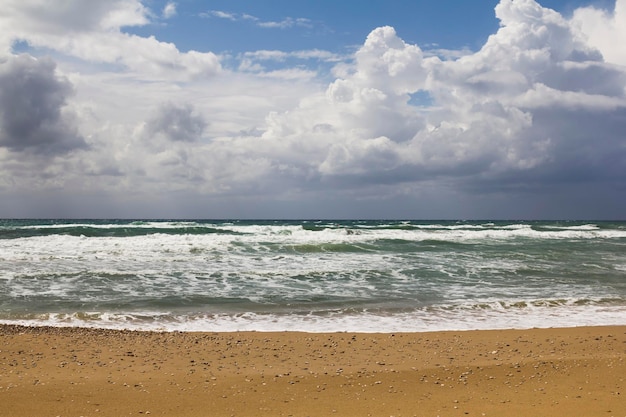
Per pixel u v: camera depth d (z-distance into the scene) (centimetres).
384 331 1135
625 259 2527
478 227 5719
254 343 1009
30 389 693
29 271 1881
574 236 4159
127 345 979
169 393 695
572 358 875
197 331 1120
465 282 1788
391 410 627
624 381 734
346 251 2769
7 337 1001
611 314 1320
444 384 738
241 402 659
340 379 765
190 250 2670
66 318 1212
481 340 1043
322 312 1318
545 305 1420
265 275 1873
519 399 662
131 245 2806
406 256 2552
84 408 626
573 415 595
